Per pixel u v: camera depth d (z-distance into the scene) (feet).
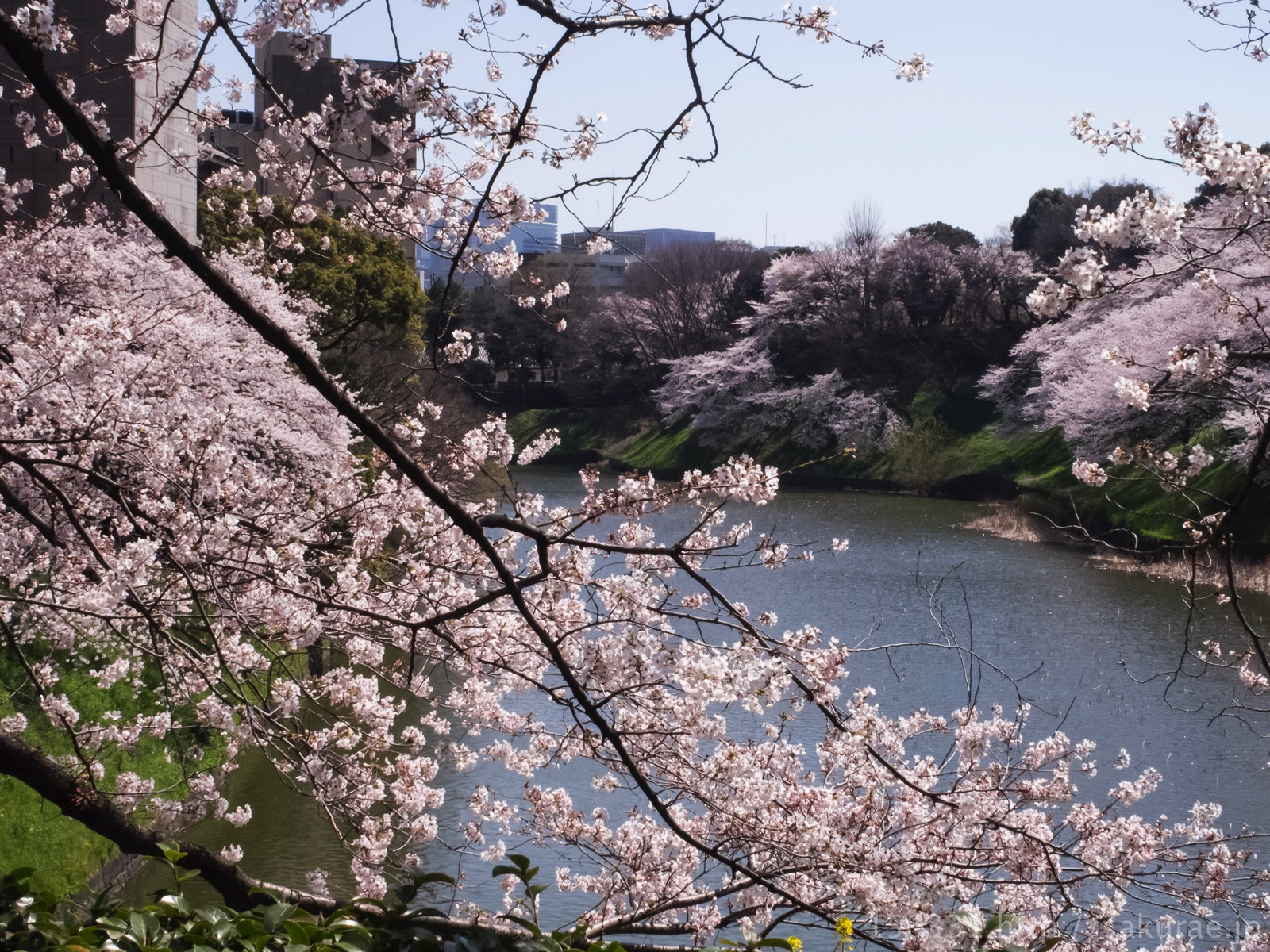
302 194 20.04
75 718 21.68
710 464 210.18
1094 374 118.01
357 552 22.79
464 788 41.73
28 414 23.15
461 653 20.15
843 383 211.61
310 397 49.93
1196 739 53.01
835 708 17.02
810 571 104.32
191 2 50.29
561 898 34.47
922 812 20.53
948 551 119.34
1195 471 19.85
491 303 229.04
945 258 225.56
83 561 21.79
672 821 15.06
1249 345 78.13
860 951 21.09
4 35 12.12
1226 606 85.71
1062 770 23.29
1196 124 14.49
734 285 254.27
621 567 30.07
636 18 15.26
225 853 24.36
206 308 44.42
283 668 21.65
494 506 24.35
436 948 11.75
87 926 11.85
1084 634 78.23
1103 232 14.48
